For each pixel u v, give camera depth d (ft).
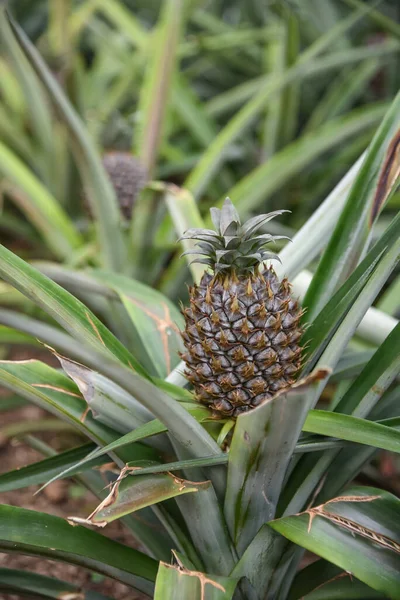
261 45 8.55
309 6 7.98
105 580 4.60
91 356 3.14
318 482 3.75
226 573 3.70
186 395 3.79
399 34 6.41
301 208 7.30
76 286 4.41
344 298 3.55
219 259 3.64
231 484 3.56
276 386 3.66
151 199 4.97
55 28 6.55
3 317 3.08
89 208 6.18
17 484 3.76
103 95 8.61
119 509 3.39
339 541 3.41
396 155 3.77
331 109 7.45
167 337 4.14
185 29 9.38
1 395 6.29
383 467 5.04
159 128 6.54
